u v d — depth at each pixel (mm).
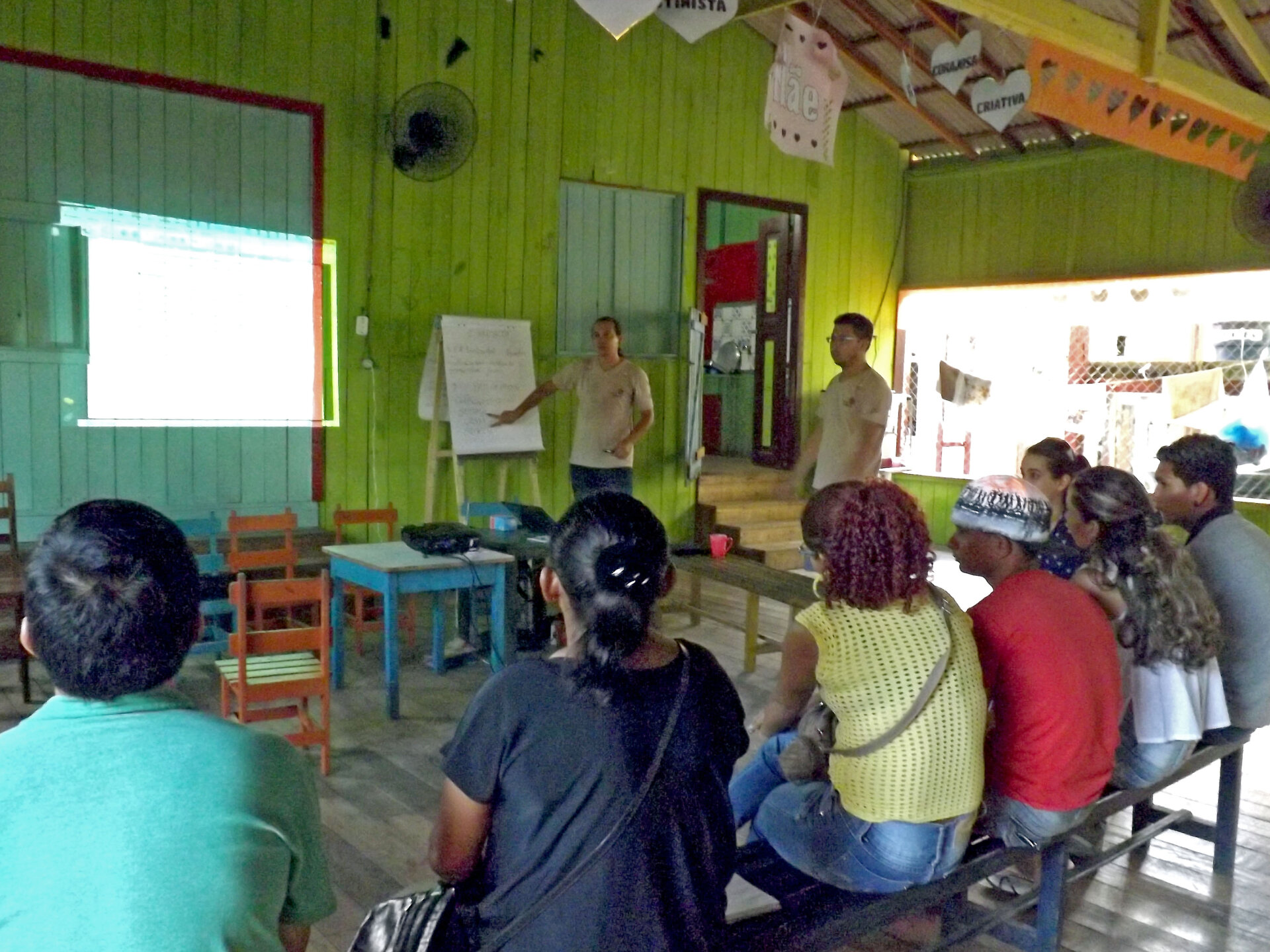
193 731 1196
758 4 6090
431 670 5215
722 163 8406
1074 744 2271
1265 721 3119
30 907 1102
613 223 7918
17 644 5133
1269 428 7922
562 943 1486
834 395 5211
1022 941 2660
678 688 1582
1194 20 6750
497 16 7133
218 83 6094
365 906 2885
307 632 3734
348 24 6527
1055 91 4945
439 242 7023
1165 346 8445
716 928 1605
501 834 1544
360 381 6777
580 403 6590
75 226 5738
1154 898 3068
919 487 9891
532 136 7371
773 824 2299
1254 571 3027
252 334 6367
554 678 1541
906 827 2068
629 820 1490
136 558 1194
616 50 7727
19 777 1130
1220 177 7953
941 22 7262
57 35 5586
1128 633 2697
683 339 8289
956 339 9695
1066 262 8852
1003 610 2299
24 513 5711
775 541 8430
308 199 6504
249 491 6430
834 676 2070
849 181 9367
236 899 1146
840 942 2080
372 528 6809
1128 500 2707
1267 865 3312
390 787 3715
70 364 5785
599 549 1572
